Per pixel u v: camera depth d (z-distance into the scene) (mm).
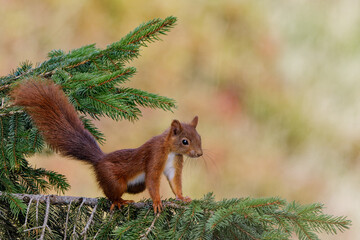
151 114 16125
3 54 16484
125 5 17344
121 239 4668
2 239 5000
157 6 17703
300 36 18562
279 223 4598
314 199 16625
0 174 5336
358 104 17750
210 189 15672
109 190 5352
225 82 17781
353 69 18281
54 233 4992
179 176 5953
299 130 17453
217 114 17234
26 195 4934
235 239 4629
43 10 17016
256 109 17625
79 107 5844
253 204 4574
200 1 18109
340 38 18531
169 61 17531
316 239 4516
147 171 5570
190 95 17406
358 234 15844
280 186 16656
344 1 18797
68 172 13750
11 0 16781
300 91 18094
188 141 5871
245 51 18219
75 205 5035
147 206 5180
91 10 17250
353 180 16969
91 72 5879
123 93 5430
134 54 5836
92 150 5676
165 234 4730
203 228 4621
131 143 15727
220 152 16484
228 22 18312
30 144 5418
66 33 17062
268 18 18594
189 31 17891
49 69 5887
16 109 5555
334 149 17312
